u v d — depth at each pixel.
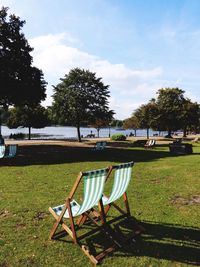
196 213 6.91
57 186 9.44
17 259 4.54
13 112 51.81
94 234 5.55
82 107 39.78
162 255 4.79
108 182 10.12
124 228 5.90
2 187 9.24
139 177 11.27
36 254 4.71
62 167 13.90
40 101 29.81
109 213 6.72
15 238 5.29
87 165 14.77
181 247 5.09
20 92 26.66
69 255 4.71
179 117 54.38
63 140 41.16
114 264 4.48
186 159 17.62
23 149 24.72
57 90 40.97
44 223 6.05
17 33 27.20
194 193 8.83
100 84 40.50
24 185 9.55
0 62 25.23
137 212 6.86
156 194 8.60
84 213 5.44
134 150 25.03
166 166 14.43
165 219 6.44
